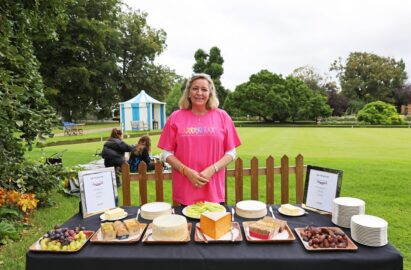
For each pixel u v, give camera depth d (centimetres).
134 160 645
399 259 157
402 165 753
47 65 2517
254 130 2425
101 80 2880
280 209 228
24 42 488
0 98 350
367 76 5478
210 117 252
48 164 506
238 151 1084
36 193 476
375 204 479
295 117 4006
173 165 240
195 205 224
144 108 2414
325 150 1111
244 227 192
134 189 601
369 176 644
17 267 303
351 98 5503
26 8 498
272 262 153
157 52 3522
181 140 243
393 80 5491
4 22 426
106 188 232
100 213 225
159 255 157
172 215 190
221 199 251
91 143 1482
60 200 528
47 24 554
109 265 156
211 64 4403
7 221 384
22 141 468
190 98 250
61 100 2659
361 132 2103
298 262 152
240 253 159
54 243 165
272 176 407
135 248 167
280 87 3884
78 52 2623
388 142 1388
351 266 153
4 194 398
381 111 3362
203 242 171
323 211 223
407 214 436
